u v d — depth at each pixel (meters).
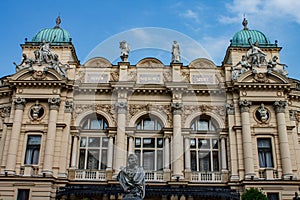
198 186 30.52
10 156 30.66
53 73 32.84
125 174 14.69
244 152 31.17
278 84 32.69
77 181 30.48
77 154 32.38
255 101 32.81
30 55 36.75
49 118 31.97
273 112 32.84
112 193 28.11
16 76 32.75
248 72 33.16
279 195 29.33
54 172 30.67
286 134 31.72
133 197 14.23
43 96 32.62
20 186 29.50
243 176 30.66
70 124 32.66
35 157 31.48
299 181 29.62
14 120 31.89
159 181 30.45
